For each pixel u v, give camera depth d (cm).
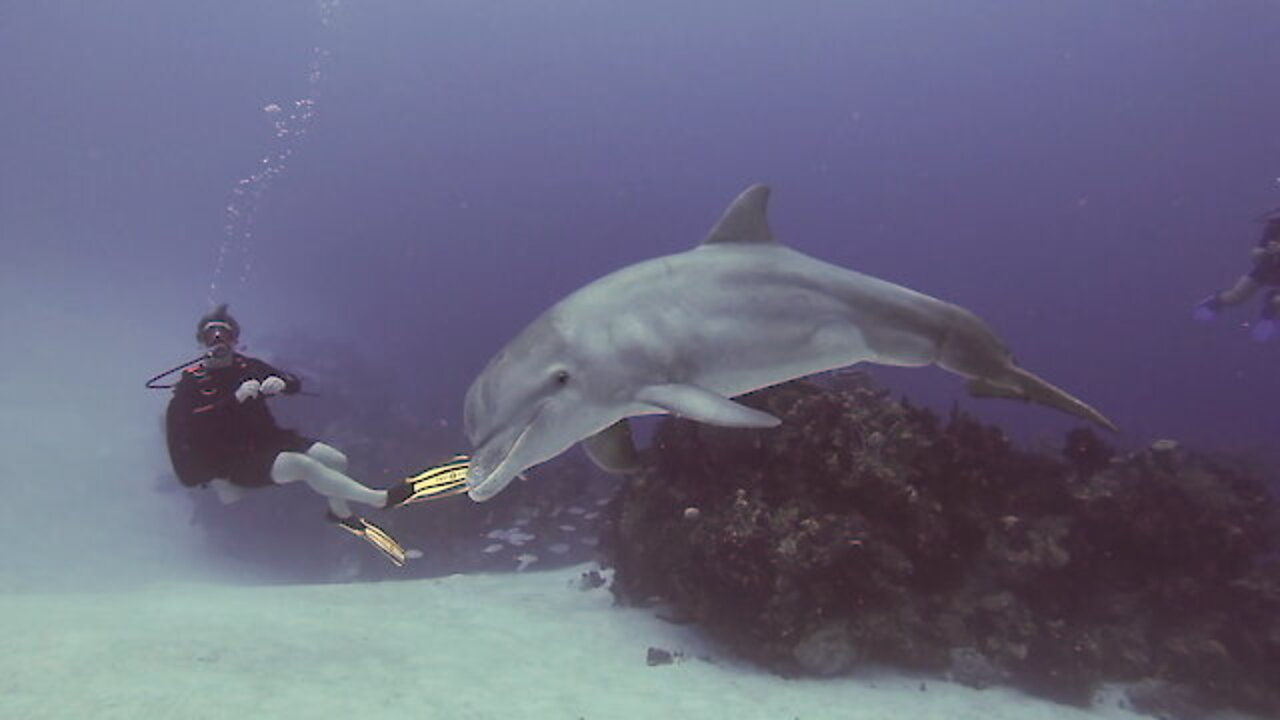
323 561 1973
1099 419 593
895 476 981
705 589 1000
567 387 472
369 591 1300
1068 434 1197
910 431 1041
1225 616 1023
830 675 903
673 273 536
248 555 2006
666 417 1153
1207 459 1241
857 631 930
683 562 1045
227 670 758
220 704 652
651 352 493
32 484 2153
